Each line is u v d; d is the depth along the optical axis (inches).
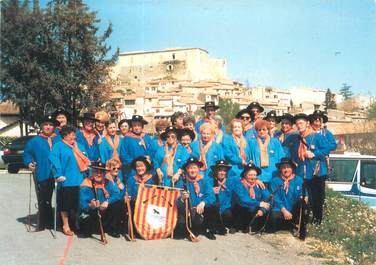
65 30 1167.6
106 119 407.5
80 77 1180.5
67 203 355.9
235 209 386.9
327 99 3727.9
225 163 377.4
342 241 371.2
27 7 1138.0
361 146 1338.6
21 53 1132.5
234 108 2269.9
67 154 358.0
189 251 325.7
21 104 1149.7
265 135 409.4
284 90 4621.1
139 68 5236.2
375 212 479.8
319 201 404.5
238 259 314.5
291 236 376.8
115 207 357.1
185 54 5221.5
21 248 321.4
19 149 890.7
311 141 402.6
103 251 319.6
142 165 363.6
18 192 579.5
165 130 393.4
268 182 399.5
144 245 336.2
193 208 360.8
